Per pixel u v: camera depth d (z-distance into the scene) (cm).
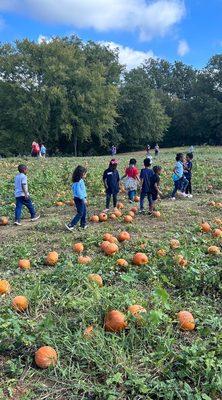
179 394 389
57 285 629
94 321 494
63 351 452
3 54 6156
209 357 428
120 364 426
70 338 466
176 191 1539
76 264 711
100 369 422
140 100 6862
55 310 537
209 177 2012
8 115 5916
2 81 5894
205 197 1595
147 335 470
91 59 6975
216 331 502
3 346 462
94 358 432
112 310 498
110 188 1308
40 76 5897
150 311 480
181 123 8069
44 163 2595
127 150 7456
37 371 430
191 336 499
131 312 498
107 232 1004
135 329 479
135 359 444
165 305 481
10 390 400
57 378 420
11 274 727
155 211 1236
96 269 702
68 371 424
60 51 5981
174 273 678
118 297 537
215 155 3522
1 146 5888
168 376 417
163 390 394
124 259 766
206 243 874
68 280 618
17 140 5853
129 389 401
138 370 428
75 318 510
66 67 5809
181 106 8194
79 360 443
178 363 433
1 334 467
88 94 5862
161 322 500
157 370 424
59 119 5841
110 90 6062
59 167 2325
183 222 1143
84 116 5991
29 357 449
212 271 655
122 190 1736
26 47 5975
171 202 1493
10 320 475
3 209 1371
